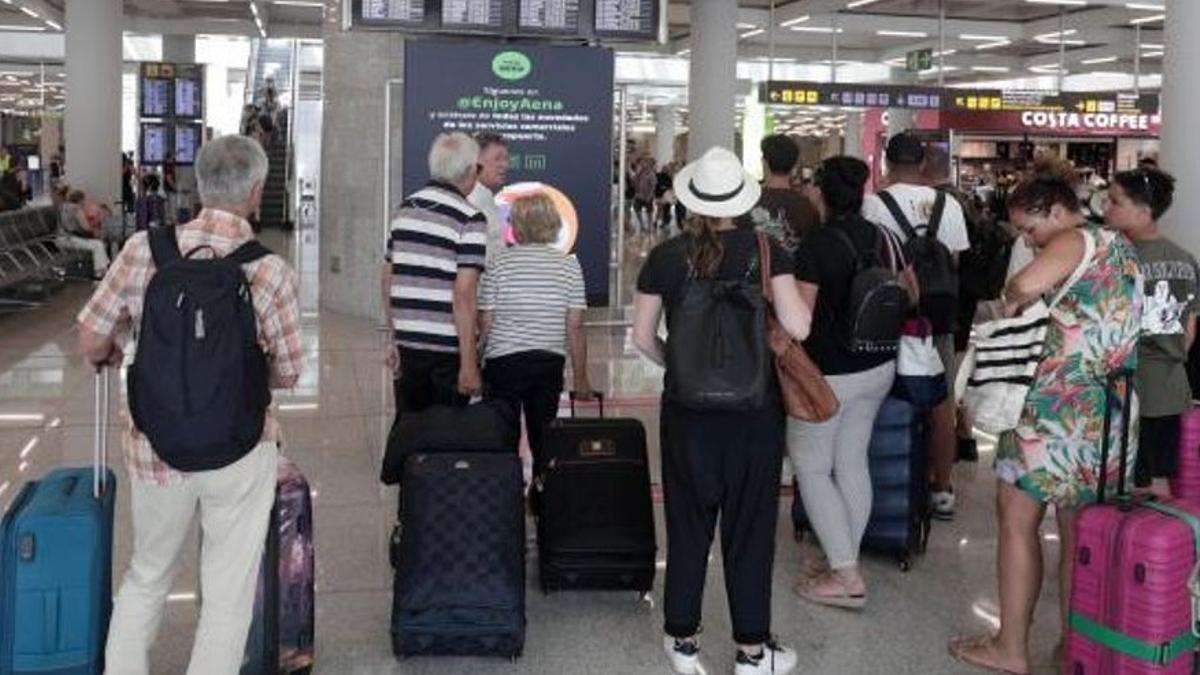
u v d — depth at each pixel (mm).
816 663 3727
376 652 3762
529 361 4398
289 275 3016
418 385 4258
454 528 3623
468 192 4258
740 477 3477
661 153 39562
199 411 2779
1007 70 27094
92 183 16469
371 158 11250
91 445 6320
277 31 24859
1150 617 3082
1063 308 3363
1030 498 3555
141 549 3055
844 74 27812
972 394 3568
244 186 2979
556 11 8789
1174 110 6613
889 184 4727
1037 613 4219
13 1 20125
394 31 8633
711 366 3262
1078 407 3350
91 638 3078
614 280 11523
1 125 31688
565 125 8766
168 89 22234
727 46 15992
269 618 3293
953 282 4559
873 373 4047
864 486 4188
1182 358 3865
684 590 3584
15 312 11391
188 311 2775
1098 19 19859
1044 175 3855
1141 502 3322
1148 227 3828
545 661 3719
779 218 4586
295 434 6684
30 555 3033
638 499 4184
